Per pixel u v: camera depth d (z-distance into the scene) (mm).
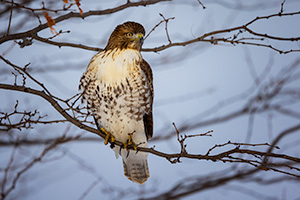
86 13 10055
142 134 11523
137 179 11945
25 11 10906
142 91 11016
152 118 11555
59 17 9945
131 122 11219
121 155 11734
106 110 11086
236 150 8703
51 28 7867
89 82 10922
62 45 10312
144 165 11844
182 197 14086
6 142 12453
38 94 8977
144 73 11086
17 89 8852
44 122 8945
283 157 8477
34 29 9547
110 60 10797
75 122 9430
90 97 11062
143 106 11156
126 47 10961
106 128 11406
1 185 10438
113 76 10742
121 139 11570
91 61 10961
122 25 11109
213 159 8836
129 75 10836
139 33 11000
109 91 10844
